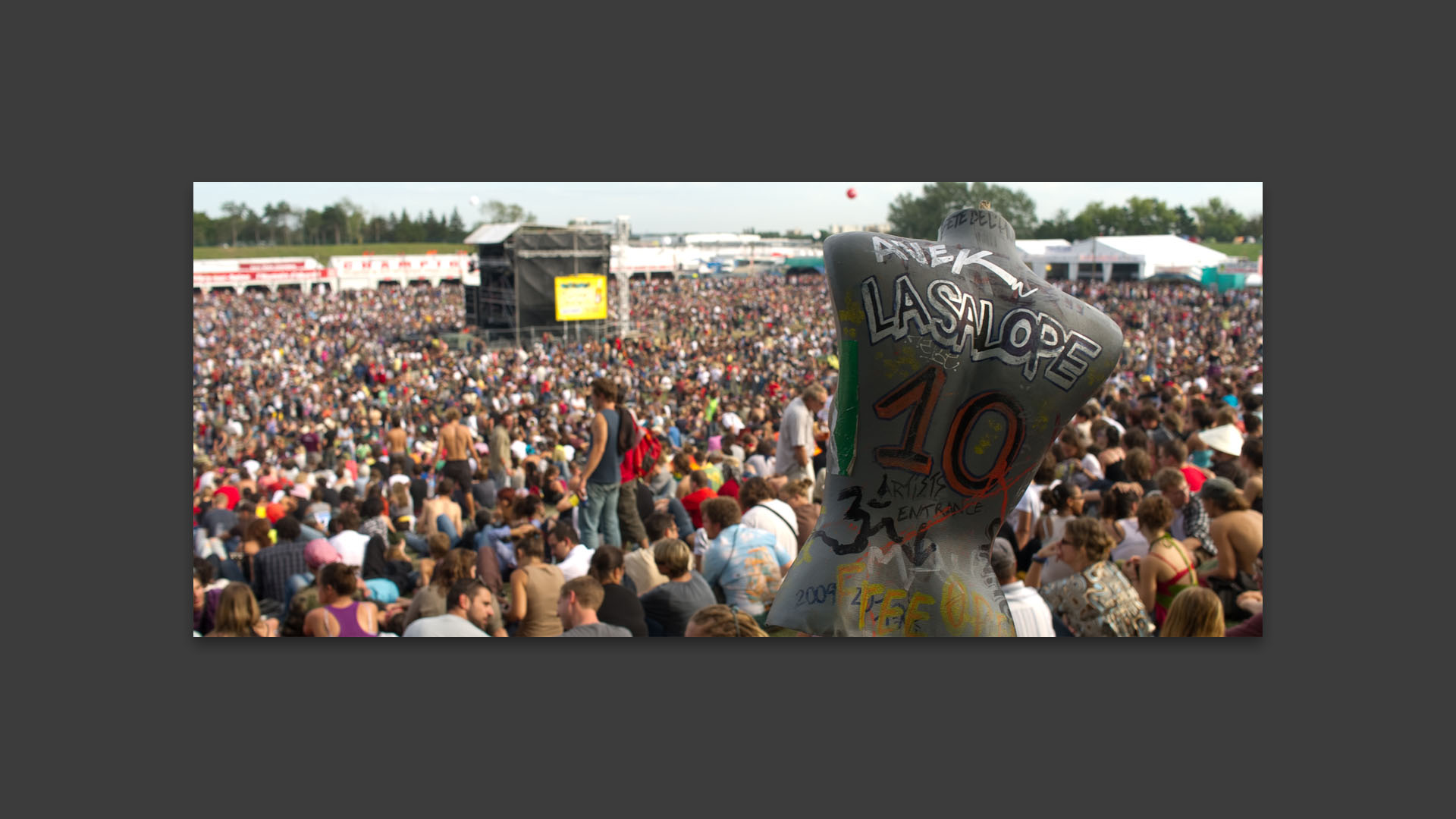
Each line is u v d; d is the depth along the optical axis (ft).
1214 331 86.94
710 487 25.09
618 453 22.79
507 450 34.40
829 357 94.58
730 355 99.81
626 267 119.03
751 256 169.27
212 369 93.15
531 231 109.60
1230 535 17.71
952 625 7.97
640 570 18.85
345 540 22.07
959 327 7.79
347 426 63.67
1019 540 20.17
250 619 17.24
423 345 113.39
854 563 8.02
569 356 101.19
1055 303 8.00
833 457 8.12
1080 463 23.35
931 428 7.91
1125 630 14.98
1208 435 27.30
